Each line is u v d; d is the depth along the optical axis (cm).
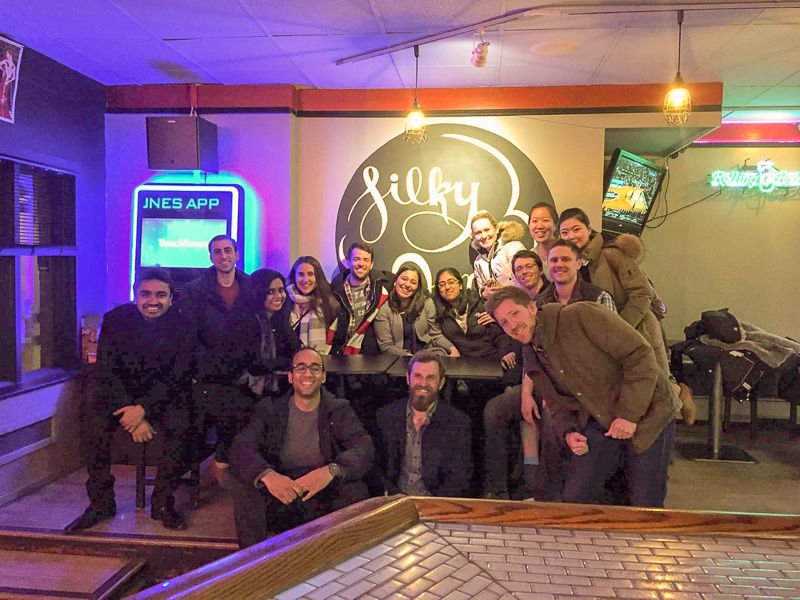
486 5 309
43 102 393
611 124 454
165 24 338
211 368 361
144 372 336
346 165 478
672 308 595
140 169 471
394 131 473
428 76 436
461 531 104
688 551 97
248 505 273
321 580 86
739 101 503
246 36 358
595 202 461
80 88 435
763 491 395
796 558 96
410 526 105
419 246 477
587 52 378
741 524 105
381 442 318
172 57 398
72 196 425
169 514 328
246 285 385
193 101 466
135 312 340
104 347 334
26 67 375
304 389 292
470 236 471
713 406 466
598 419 244
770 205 581
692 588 86
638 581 88
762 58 390
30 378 393
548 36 351
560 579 88
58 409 398
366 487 284
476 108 465
